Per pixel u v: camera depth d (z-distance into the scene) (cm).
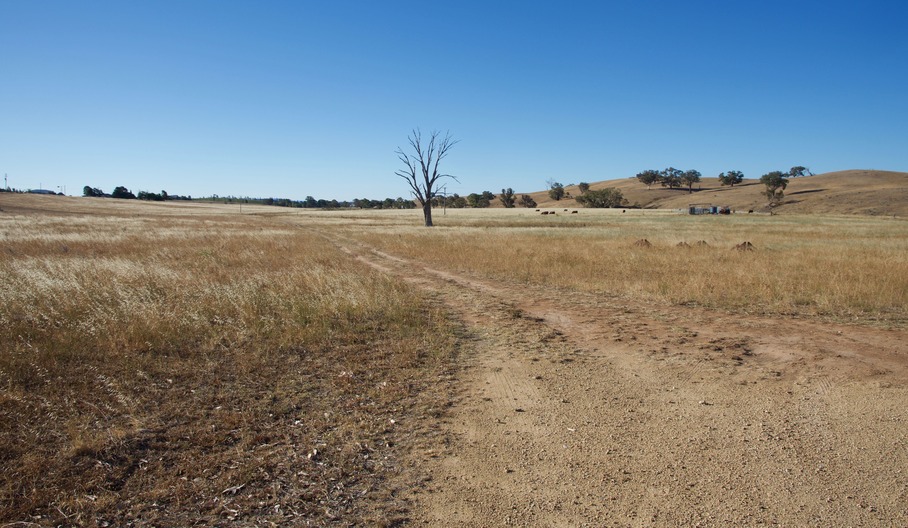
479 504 364
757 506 355
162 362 629
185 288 1073
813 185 15375
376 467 414
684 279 1285
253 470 404
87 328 739
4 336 689
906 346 721
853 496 364
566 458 428
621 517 346
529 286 1312
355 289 1079
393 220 6234
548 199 18888
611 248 2142
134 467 404
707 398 551
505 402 545
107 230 3412
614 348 738
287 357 676
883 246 2178
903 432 460
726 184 18088
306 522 342
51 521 333
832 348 717
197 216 7481
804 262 1570
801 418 496
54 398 511
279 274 1332
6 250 1950
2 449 414
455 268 1694
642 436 466
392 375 621
